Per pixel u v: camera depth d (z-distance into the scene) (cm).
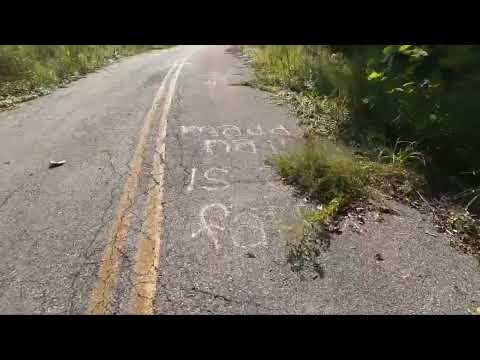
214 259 280
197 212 336
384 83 518
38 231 311
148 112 608
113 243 296
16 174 406
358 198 363
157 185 380
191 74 925
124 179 392
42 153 458
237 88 762
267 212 338
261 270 271
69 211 338
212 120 567
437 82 453
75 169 415
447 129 445
